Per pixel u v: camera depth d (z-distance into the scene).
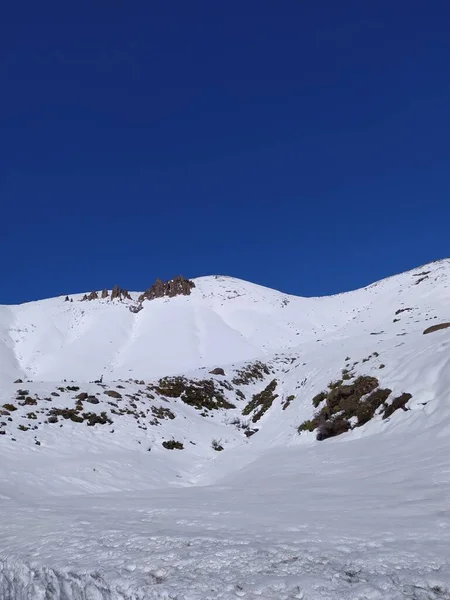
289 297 88.75
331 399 19.58
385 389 17.56
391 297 70.94
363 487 9.04
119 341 64.19
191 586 4.44
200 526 6.62
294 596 4.09
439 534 5.37
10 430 17.27
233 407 29.25
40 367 54.91
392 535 5.45
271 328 65.81
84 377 47.81
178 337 62.47
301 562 4.81
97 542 6.12
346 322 65.38
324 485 9.95
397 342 24.83
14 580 5.73
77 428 19.16
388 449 12.82
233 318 72.62
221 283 94.75
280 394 28.12
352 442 15.32
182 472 16.94
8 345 62.62
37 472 13.73
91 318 75.44
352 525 6.07
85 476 14.15
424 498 7.32
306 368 29.56
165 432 21.23
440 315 47.19
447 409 13.47
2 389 21.95
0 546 6.63
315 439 17.77
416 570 4.38
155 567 5.00
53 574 5.33
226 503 8.79
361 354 24.98
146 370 49.12
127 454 17.36
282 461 15.09
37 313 78.19
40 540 6.61
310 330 64.12
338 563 4.70
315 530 5.95
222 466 17.17
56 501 10.56
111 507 9.06
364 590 4.08
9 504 10.30
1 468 13.42
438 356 17.30
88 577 4.99
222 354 54.47
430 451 11.13
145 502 9.58
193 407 26.86
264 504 8.29
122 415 21.75
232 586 4.37
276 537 5.71
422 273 81.38
